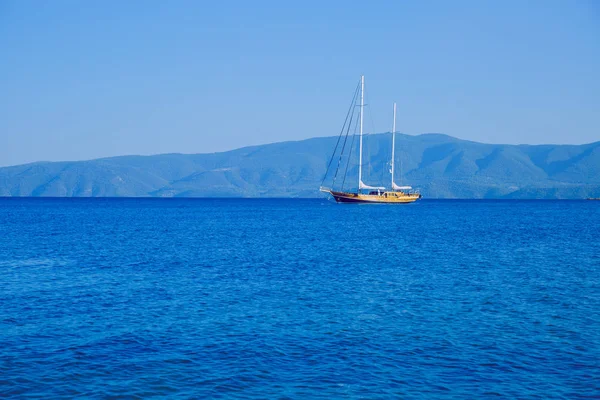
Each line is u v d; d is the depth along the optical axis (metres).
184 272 41.31
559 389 18.53
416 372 19.94
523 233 78.94
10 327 25.36
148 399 17.86
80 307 29.36
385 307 29.34
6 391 18.33
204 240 67.75
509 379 19.33
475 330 24.97
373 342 23.17
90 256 50.94
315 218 122.31
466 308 29.16
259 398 17.84
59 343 23.02
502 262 46.81
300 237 72.00
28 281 37.22
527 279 38.03
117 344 22.89
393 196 177.25
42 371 19.95
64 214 144.75
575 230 85.06
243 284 36.09
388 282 36.84
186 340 23.44
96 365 20.53
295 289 34.31
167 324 25.89
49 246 59.84
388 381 19.14
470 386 18.75
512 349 22.30
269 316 27.36
